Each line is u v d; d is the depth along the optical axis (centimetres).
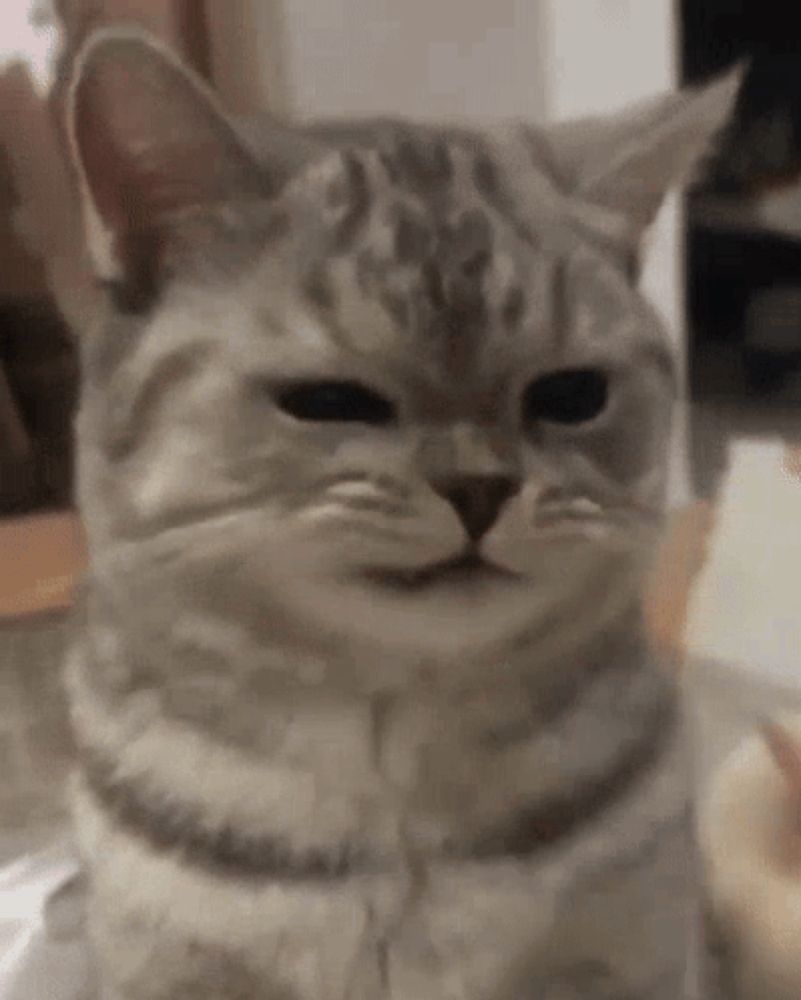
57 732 77
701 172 85
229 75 110
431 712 51
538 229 51
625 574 52
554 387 50
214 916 50
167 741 52
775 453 84
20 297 113
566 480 49
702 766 66
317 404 48
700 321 163
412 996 52
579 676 53
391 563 47
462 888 51
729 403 150
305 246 49
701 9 158
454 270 48
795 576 75
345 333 47
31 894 70
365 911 51
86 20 98
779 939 62
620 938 53
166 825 52
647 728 55
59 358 111
